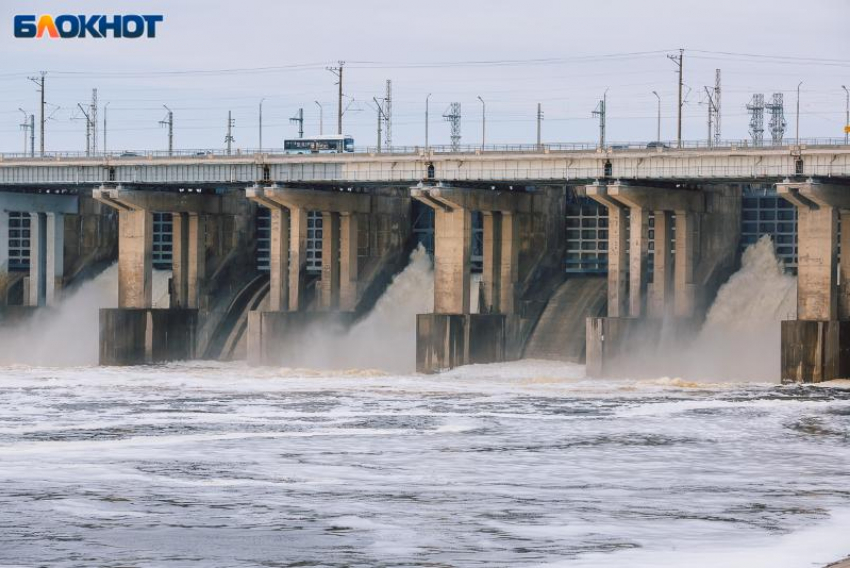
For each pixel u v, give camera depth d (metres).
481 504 145.75
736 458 182.62
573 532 130.62
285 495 150.88
